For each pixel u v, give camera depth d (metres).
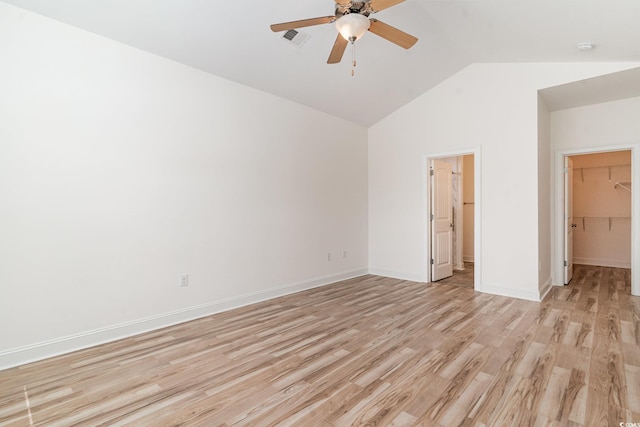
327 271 5.08
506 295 4.35
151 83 3.20
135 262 3.11
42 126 2.61
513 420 1.80
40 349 2.61
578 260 6.62
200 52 3.28
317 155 4.91
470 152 4.64
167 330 3.20
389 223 5.57
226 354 2.67
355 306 3.93
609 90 4.05
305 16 3.06
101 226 2.91
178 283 3.40
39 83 2.59
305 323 3.36
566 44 3.30
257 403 1.99
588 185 6.44
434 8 3.23
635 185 4.27
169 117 3.33
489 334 3.02
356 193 5.60
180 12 2.74
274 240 4.32
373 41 3.63
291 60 3.66
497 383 2.18
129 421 1.84
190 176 3.49
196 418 1.85
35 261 2.59
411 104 5.23
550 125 4.89
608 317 3.42
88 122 2.83
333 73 4.08
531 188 4.14
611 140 4.45
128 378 2.30
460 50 4.13
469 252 7.23
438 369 2.38
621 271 5.77
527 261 4.18
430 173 5.16
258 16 2.95
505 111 4.33
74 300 2.77
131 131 3.08
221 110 3.75
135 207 3.11
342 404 1.97
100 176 2.90
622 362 2.44
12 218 2.49
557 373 2.29
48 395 2.10
